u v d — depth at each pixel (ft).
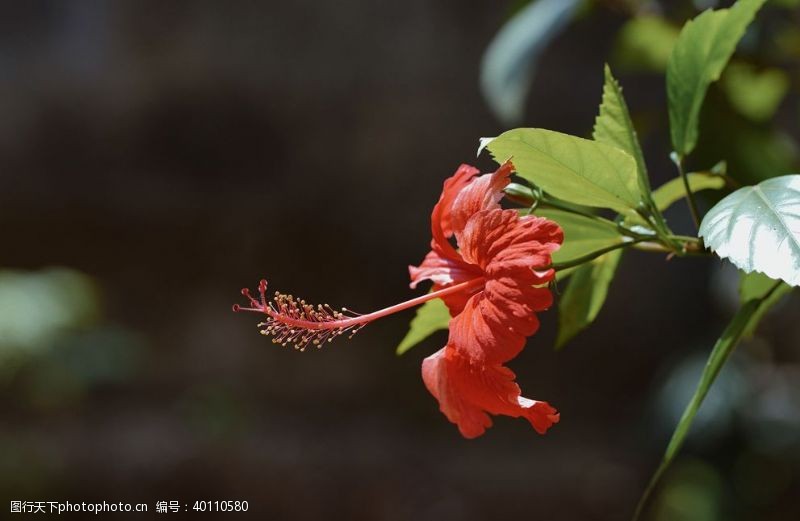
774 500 18.51
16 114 25.81
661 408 18.31
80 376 23.91
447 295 4.23
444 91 25.48
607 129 4.41
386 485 23.41
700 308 25.16
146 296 26.66
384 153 25.89
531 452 24.61
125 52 26.08
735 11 4.54
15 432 23.59
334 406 26.30
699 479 20.10
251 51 25.82
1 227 25.90
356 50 25.63
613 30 24.20
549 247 3.75
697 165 6.38
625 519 22.24
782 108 19.95
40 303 21.84
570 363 26.07
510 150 3.99
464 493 23.13
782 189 3.68
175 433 24.45
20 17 26.30
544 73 24.56
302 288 26.73
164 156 26.27
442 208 4.35
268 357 26.61
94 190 26.13
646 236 4.29
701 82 4.68
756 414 18.39
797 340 22.31
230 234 26.53
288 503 23.06
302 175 26.22
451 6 25.22
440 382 4.23
